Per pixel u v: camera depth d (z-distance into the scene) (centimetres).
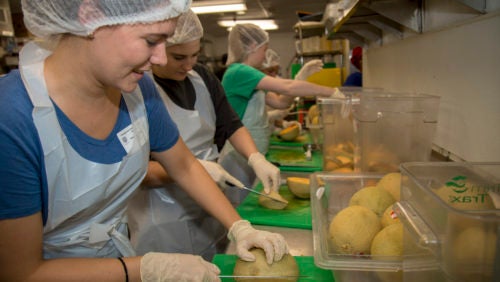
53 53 64
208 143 151
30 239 58
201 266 70
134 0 52
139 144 76
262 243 75
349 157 135
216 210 93
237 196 184
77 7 53
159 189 133
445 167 61
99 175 70
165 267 68
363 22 173
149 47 58
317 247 71
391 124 106
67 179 65
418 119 103
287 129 243
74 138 66
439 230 46
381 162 109
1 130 53
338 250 70
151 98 83
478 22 89
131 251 83
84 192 69
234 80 195
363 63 262
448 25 107
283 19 677
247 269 73
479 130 91
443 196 56
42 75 61
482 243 41
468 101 96
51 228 70
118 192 78
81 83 63
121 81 61
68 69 62
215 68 888
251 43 209
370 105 106
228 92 199
